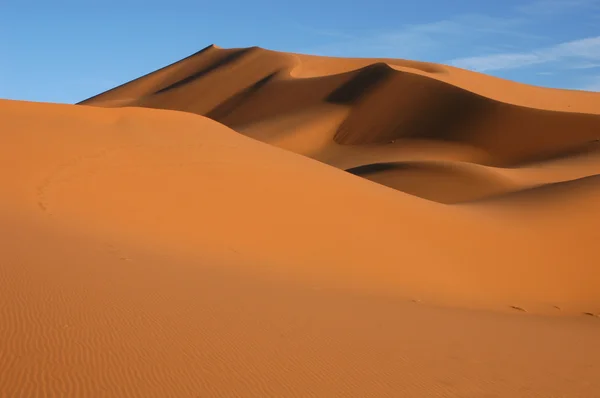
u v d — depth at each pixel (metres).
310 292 14.35
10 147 23.70
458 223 27.08
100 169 23.41
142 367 7.04
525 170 61.56
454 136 80.94
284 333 9.56
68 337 7.60
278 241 20.27
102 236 16.02
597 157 67.56
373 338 10.20
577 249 26.73
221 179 25.14
